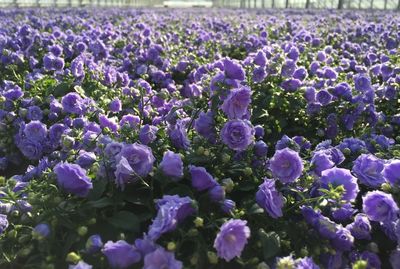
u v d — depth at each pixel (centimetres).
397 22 316
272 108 112
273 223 62
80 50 175
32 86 125
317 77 129
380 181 66
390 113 121
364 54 193
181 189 59
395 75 130
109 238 57
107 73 130
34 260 58
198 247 53
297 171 59
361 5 914
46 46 176
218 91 69
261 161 71
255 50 213
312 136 112
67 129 89
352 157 79
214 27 323
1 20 366
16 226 59
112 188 60
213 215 57
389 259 63
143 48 192
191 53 191
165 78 157
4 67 162
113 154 61
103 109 104
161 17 449
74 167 57
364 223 62
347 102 107
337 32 269
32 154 93
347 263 62
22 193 65
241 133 60
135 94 109
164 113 104
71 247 57
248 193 68
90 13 493
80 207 58
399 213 60
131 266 53
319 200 63
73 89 122
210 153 68
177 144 69
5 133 108
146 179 62
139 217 58
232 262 57
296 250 60
